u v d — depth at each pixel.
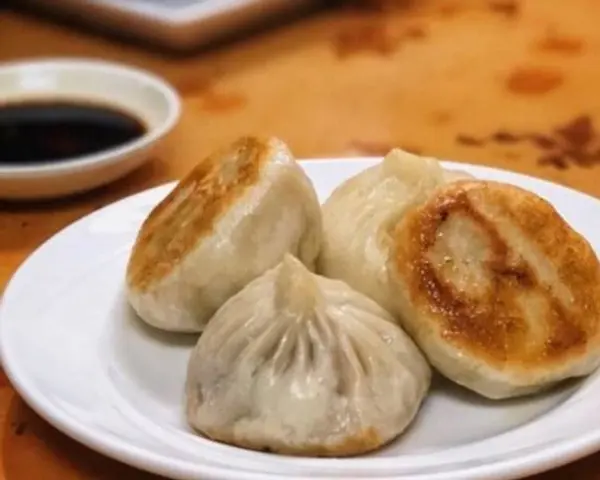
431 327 0.42
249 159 0.45
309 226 0.45
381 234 0.46
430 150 0.59
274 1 0.73
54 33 0.75
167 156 0.59
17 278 0.46
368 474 0.38
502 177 0.50
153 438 0.39
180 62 0.70
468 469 0.37
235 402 0.41
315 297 0.42
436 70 0.67
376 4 0.78
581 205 0.49
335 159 0.53
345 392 0.41
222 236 0.44
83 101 0.62
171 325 0.45
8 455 0.42
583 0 0.77
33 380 0.41
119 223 0.49
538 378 0.41
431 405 0.42
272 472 0.38
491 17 0.75
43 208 0.55
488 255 0.42
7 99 0.62
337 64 0.68
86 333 0.44
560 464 0.38
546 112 0.62
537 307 0.42
